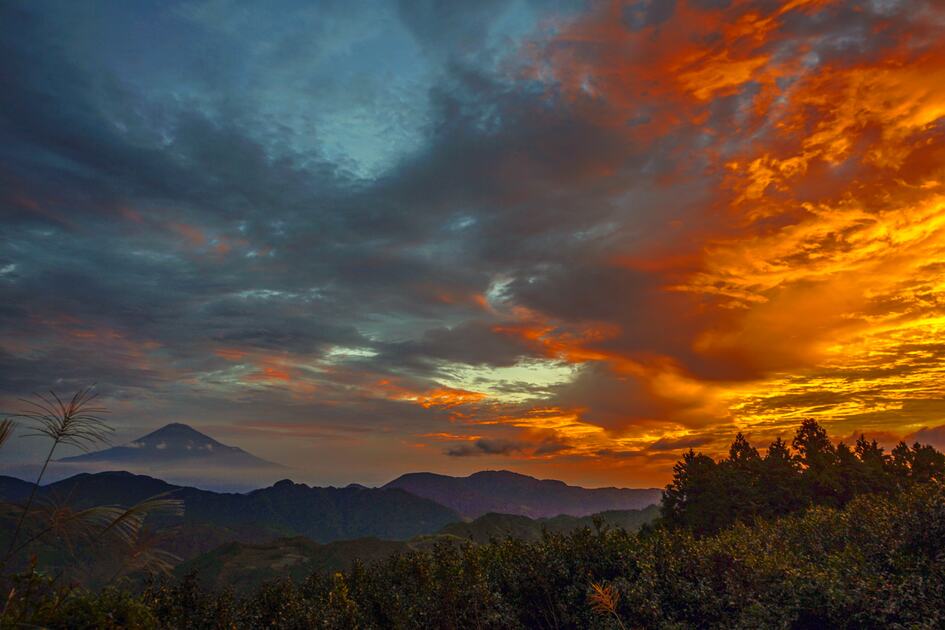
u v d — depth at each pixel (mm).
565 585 15727
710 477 40719
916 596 11688
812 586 12609
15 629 5605
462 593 15711
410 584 16844
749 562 13961
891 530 14594
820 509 19250
